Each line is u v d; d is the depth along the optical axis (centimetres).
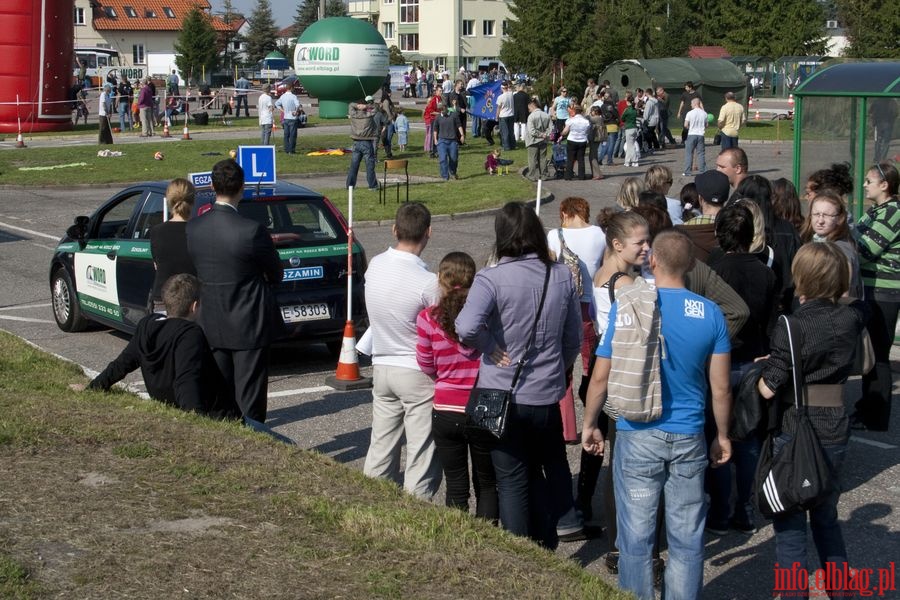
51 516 489
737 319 593
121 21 9962
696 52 6216
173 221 799
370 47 4181
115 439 605
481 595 433
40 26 3909
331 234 1028
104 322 1127
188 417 649
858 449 789
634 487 489
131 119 4116
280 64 9175
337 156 3141
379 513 511
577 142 2619
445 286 562
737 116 2580
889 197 814
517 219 527
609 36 4647
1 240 1856
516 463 539
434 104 3139
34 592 412
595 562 602
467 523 512
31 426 619
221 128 4181
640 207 662
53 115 4012
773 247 725
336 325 1014
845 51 5434
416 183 2558
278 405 920
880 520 656
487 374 534
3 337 1012
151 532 478
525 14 4716
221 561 450
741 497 639
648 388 475
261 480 553
